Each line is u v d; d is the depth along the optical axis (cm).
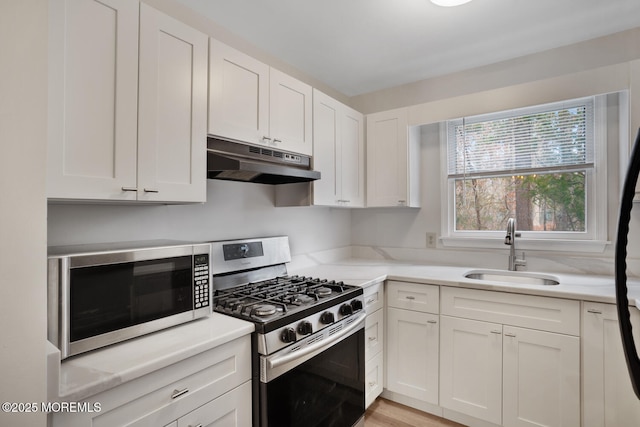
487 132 255
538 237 236
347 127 251
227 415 123
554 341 173
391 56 235
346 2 176
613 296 158
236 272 196
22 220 78
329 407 165
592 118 218
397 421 207
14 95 77
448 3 175
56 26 102
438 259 272
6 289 75
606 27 199
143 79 124
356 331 189
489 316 190
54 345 96
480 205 260
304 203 217
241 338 129
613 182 210
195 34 143
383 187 266
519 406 181
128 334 113
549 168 231
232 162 147
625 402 156
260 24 197
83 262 103
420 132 280
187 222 179
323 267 258
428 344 210
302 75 261
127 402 95
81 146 107
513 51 228
